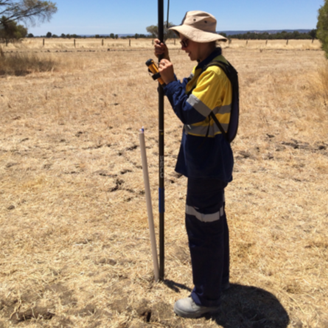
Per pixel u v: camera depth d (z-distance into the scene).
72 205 3.54
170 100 1.90
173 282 2.48
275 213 3.43
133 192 3.85
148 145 5.35
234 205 3.57
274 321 2.16
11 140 5.43
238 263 2.70
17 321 2.14
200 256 2.08
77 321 2.13
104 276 2.52
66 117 6.84
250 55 24.38
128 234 3.07
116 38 68.50
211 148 1.91
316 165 4.58
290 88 9.17
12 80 11.56
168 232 3.11
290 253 2.82
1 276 2.51
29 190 3.83
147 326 2.12
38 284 2.43
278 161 4.75
